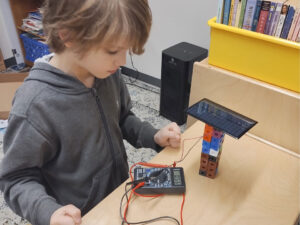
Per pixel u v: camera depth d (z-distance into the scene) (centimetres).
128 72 250
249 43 86
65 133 68
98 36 53
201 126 90
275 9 83
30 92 63
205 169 71
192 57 176
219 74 93
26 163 64
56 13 55
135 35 56
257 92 87
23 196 63
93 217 62
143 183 66
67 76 67
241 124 65
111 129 80
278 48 81
